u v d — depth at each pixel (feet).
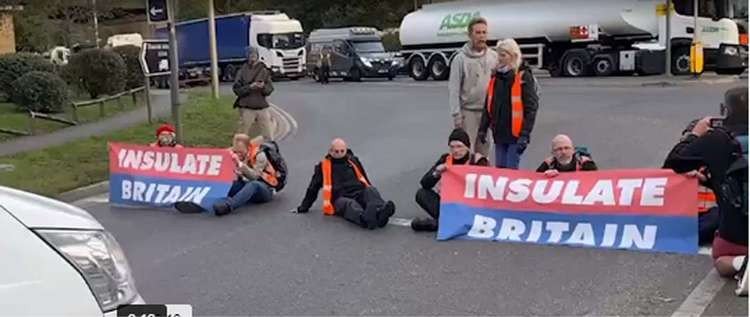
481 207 25.17
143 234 27.50
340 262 22.75
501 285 20.04
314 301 19.42
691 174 22.39
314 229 26.84
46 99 65.21
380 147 45.70
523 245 23.91
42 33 120.06
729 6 94.99
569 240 23.81
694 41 92.27
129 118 63.77
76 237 10.15
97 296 9.92
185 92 96.58
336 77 123.95
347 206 27.43
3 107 68.69
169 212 31.04
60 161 43.27
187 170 31.81
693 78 90.38
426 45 123.54
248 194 30.48
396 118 60.85
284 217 28.86
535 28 109.40
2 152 46.65
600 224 23.58
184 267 22.97
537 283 20.10
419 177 35.70
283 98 87.81
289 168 39.75
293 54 135.03
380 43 127.54
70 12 124.67
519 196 24.72
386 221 26.66
